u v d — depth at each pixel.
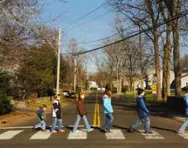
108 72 135.75
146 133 18.55
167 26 49.62
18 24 24.41
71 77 102.94
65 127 21.39
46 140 16.52
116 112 34.75
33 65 43.47
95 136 17.56
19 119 28.27
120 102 59.53
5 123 25.36
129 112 34.81
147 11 49.84
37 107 41.00
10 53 26.42
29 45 27.45
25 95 46.31
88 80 178.12
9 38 25.80
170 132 19.27
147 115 18.52
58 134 18.42
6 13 23.45
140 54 65.81
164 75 52.47
